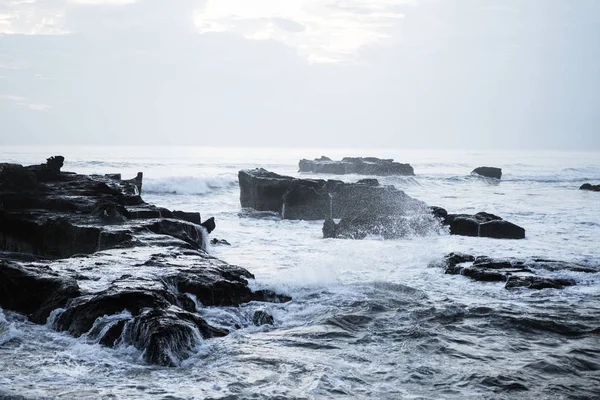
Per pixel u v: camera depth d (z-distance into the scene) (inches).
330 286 527.5
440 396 292.8
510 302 484.7
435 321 426.3
